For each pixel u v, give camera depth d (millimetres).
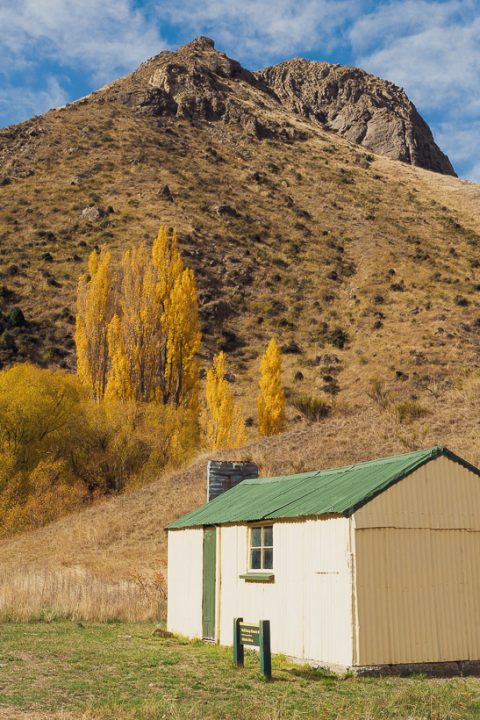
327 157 140375
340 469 13430
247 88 172375
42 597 18516
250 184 116250
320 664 10906
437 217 112188
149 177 107000
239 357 73000
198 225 94688
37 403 43438
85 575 21875
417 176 139500
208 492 17656
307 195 116750
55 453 43938
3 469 41469
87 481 43844
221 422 47688
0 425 43125
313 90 198125
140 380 49500
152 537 27578
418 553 11016
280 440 31297
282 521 12070
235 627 11164
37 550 29328
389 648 10523
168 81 152000
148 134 125438
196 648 13008
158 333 50281
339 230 103938
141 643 13539
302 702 8742
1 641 13367
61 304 74188
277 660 11508
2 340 66625
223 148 131625
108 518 30484
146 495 31984
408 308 78125
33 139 116438
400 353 67938
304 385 65750
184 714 7891
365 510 10789
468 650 10984
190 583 14758
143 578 20422
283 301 83750
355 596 10477
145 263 51938
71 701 8602
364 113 186875
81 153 112562
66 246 84625
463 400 30297
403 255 93438
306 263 92125
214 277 84688
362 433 29328
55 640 13633
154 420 45125
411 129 183375
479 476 11719
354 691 9344
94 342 52688
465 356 65875
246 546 13000
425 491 11266
